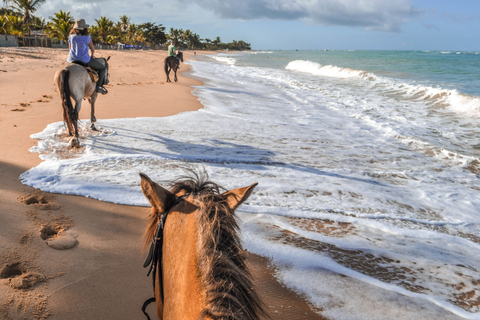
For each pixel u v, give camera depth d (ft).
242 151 26.40
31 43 174.40
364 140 32.89
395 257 13.73
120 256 12.44
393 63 167.63
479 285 12.23
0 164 19.57
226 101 49.88
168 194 5.87
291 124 37.81
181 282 4.54
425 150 30.25
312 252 13.53
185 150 25.36
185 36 617.62
